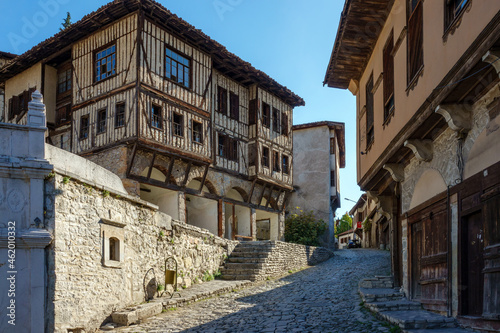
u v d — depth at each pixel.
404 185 9.95
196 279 14.55
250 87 25.25
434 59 6.88
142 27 18.00
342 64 12.41
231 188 23.42
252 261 16.72
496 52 5.08
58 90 21.56
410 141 8.14
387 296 9.80
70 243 8.88
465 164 6.74
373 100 11.07
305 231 28.58
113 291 10.16
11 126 8.41
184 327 9.23
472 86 6.03
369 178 11.39
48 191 8.55
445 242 7.50
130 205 11.30
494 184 5.77
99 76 19.16
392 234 11.72
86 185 9.55
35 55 20.83
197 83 20.59
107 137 18.23
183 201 20.00
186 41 20.14
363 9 9.73
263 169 24.88
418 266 9.12
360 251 28.02
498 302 5.63
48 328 8.19
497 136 5.78
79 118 19.45
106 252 9.99
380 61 10.49
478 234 6.38
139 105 17.56
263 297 12.50
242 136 24.38
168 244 13.12
